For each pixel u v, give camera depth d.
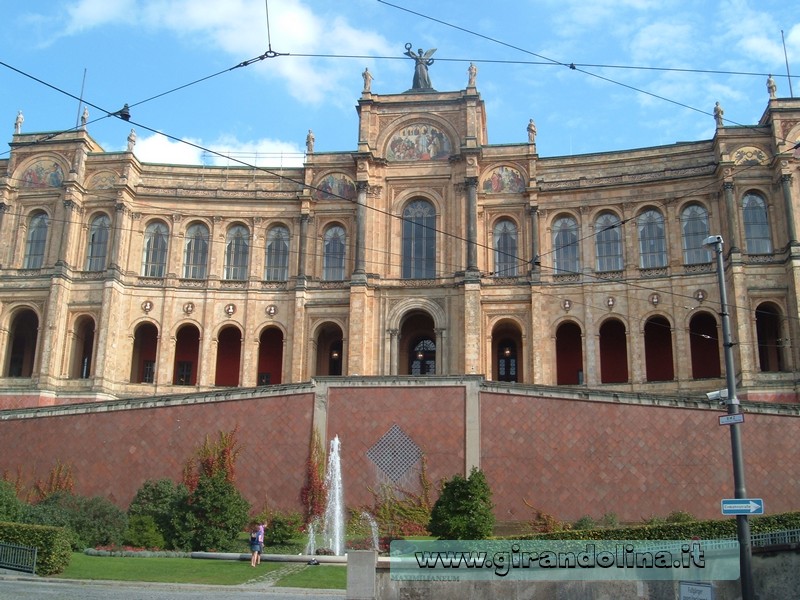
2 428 50.59
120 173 74.69
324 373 75.88
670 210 70.62
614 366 72.25
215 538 40.31
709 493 44.72
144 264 75.00
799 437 44.59
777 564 28.42
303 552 40.25
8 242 73.69
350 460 48.84
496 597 28.67
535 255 71.31
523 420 48.03
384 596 28.16
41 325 70.81
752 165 67.56
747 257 65.62
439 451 48.34
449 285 71.81
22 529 34.19
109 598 27.84
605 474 46.19
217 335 73.50
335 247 75.75
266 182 77.62
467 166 73.25
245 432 49.44
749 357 62.94
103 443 49.41
